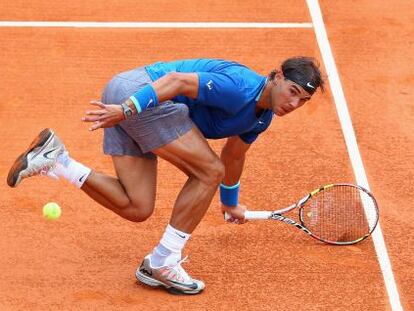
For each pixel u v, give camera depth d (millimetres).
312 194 20047
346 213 20484
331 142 24547
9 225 20875
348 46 29078
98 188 18281
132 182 18438
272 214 20188
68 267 19609
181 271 18781
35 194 21969
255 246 20469
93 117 16812
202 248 20344
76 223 21031
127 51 28172
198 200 18172
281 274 19625
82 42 28531
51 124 24781
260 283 19344
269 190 22453
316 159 23781
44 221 21047
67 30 29109
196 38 29031
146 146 17969
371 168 23547
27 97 25859
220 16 30281
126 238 20594
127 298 18766
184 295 18891
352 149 24297
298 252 20312
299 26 30031
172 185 22484
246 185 22594
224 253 20219
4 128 24484
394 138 24844
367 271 19828
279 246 20500
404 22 30484
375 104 26297
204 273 19594
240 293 19031
